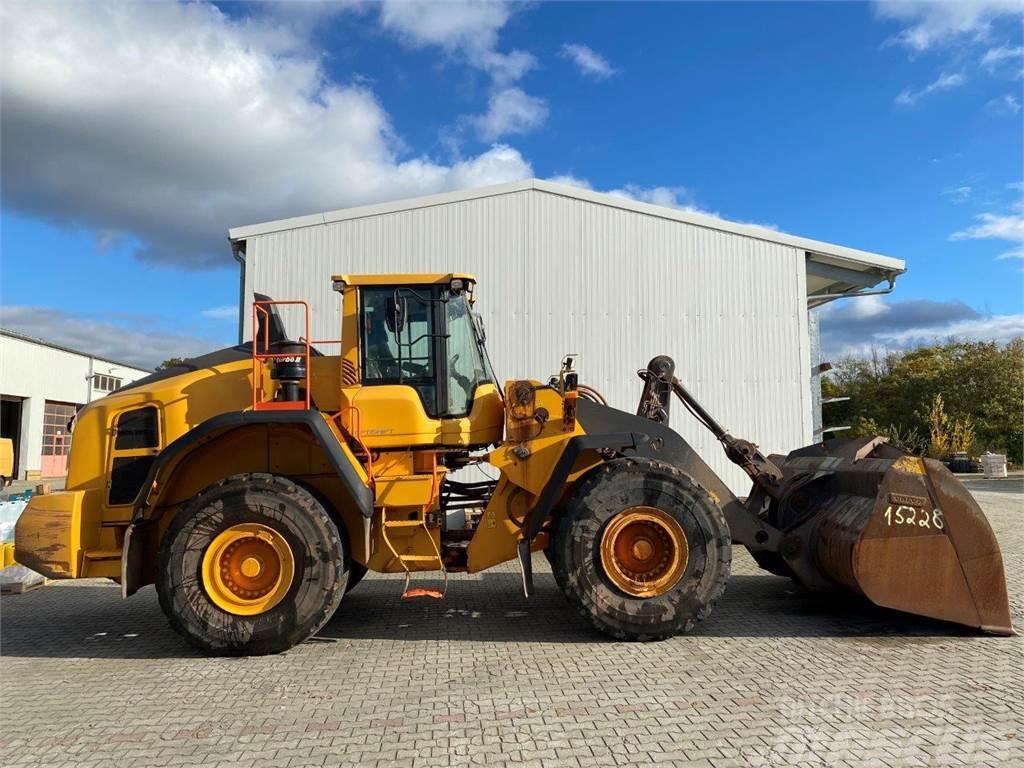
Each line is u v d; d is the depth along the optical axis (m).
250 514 4.68
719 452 11.38
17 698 4.00
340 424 5.30
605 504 4.86
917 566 4.90
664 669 4.25
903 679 4.02
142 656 4.82
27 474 29.22
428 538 5.18
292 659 4.62
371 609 5.95
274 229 11.21
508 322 11.27
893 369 36.69
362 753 3.18
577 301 11.36
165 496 5.16
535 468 5.15
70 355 32.38
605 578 4.84
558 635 5.07
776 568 6.21
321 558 4.69
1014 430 30.56
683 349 11.44
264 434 5.27
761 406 11.45
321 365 5.56
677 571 4.84
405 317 5.22
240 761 3.12
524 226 11.40
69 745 3.34
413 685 4.05
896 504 4.93
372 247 11.26
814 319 13.37
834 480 5.64
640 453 5.35
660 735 3.29
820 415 12.57
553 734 3.32
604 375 11.32
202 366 5.61
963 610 4.89
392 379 5.36
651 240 11.52
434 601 6.22
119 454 5.26
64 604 6.53
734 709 3.59
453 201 11.32
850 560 4.91
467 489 6.08
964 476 25.00
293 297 11.19
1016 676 4.06
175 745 3.31
